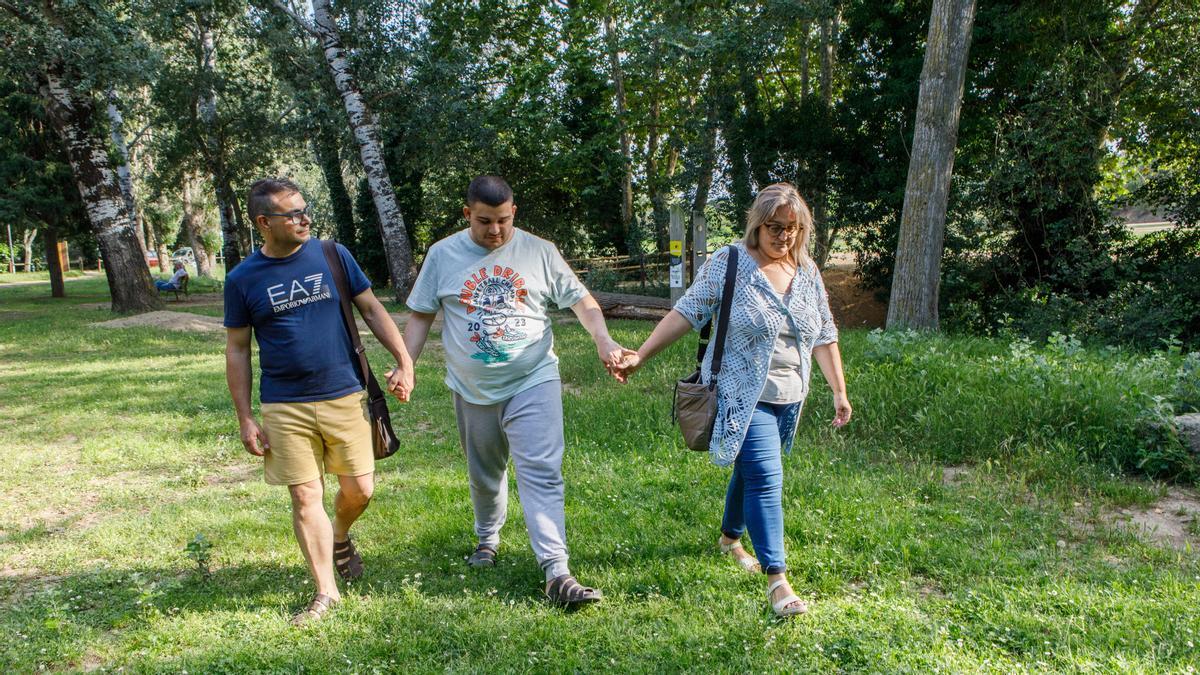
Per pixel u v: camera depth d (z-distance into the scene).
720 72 19.11
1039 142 15.02
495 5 22.56
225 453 6.05
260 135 25.80
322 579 3.35
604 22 23.06
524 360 3.51
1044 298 15.71
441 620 3.17
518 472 3.49
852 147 18.14
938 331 11.63
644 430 6.13
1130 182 18.59
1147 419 5.22
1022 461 5.12
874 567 3.62
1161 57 15.61
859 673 2.72
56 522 4.65
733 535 3.76
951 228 16.81
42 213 22.33
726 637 2.99
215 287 30.55
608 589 3.47
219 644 3.04
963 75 11.94
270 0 19.00
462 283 3.49
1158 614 3.07
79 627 3.21
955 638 2.96
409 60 20.28
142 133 29.45
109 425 7.00
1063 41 15.60
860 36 17.56
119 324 15.34
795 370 3.38
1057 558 3.73
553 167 22.70
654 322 14.66
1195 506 4.57
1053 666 2.71
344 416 3.37
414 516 4.47
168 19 19.28
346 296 3.38
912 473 5.10
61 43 15.21
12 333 14.38
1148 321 13.51
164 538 4.26
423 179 26.36
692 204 21.33
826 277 20.61
